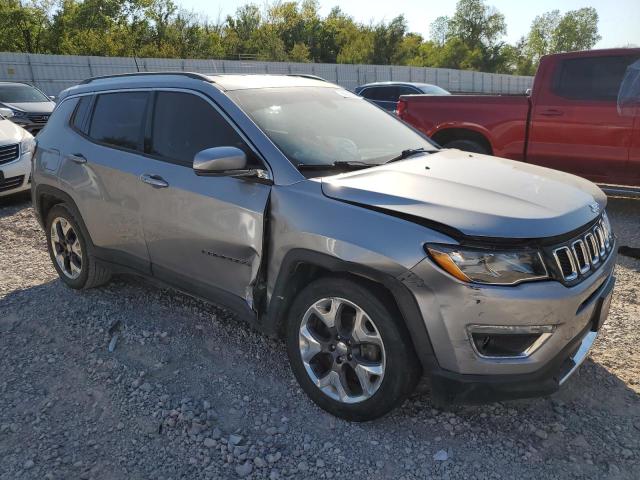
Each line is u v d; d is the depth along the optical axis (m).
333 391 2.83
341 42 60.09
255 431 2.78
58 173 4.21
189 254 3.38
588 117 6.55
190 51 49.38
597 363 3.31
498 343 2.45
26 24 43.78
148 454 2.64
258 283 3.03
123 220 3.75
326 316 2.78
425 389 3.04
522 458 2.54
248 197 3.01
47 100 15.43
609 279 2.93
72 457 2.63
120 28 46.88
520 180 2.94
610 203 7.56
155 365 3.38
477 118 7.31
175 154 3.46
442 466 2.50
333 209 2.69
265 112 3.29
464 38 73.62
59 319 4.03
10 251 5.74
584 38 82.19
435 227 2.43
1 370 3.41
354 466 2.52
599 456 2.54
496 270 2.36
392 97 13.70
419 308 2.44
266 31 55.28
